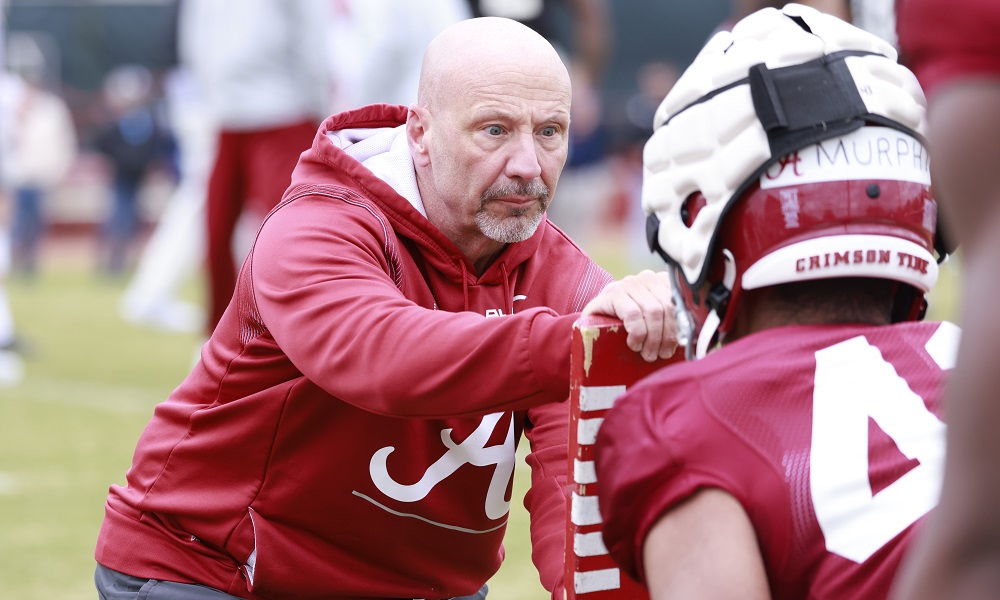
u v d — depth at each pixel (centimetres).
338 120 872
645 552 507
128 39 6619
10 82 4909
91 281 4875
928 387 525
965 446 343
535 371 674
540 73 801
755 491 498
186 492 856
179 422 865
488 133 796
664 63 6862
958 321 353
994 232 346
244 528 839
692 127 542
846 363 525
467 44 808
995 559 346
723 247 546
